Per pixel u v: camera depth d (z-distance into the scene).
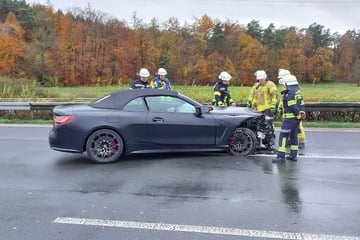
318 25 72.81
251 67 65.88
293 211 5.09
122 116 7.93
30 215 5.04
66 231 4.52
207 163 7.76
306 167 7.39
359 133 11.65
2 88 20.02
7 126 13.87
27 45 63.53
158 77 11.33
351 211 5.08
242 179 6.59
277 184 6.29
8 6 74.56
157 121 8.00
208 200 5.54
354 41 68.81
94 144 7.89
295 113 7.73
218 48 68.31
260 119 8.56
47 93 20.22
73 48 64.31
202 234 4.41
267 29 74.06
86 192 5.97
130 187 6.20
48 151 9.14
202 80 63.62
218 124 8.22
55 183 6.48
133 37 69.12
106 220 4.84
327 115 14.29
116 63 66.81
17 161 8.12
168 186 6.23
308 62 65.75
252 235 4.37
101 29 69.94
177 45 68.38
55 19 73.19
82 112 7.92
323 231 4.46
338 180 6.51
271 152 8.76
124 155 8.40
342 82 55.38
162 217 4.92
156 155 8.53
